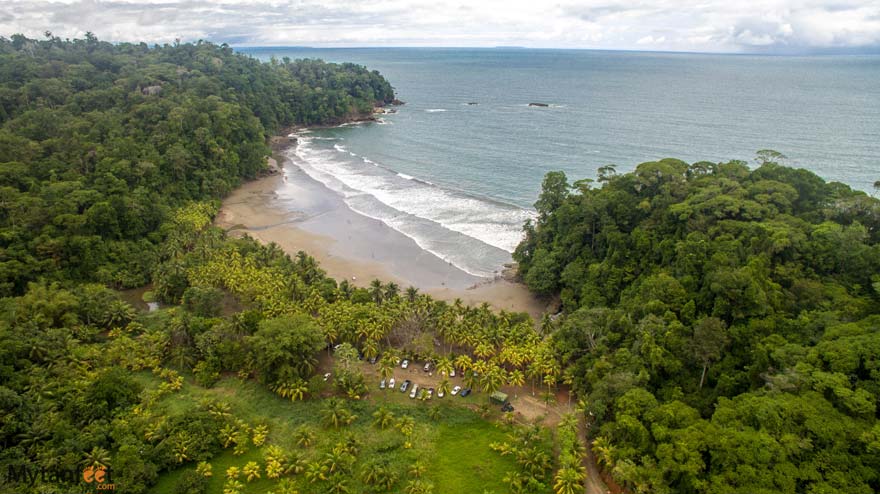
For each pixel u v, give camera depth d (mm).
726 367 59969
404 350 76125
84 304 81812
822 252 70562
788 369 53438
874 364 49250
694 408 57500
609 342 70000
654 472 49781
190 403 66438
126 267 99250
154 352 74500
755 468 45469
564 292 88375
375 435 62094
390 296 85500
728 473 46125
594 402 60031
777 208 80875
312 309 83438
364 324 76312
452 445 60875
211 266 95125
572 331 72688
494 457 59094
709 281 67312
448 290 96812
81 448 55688
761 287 64188
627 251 85062
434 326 78438
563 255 94250
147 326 82312
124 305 83688
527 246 100500
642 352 64188
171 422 60281
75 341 73562
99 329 80750
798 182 86375
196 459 57688
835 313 60188
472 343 73625
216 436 60188
